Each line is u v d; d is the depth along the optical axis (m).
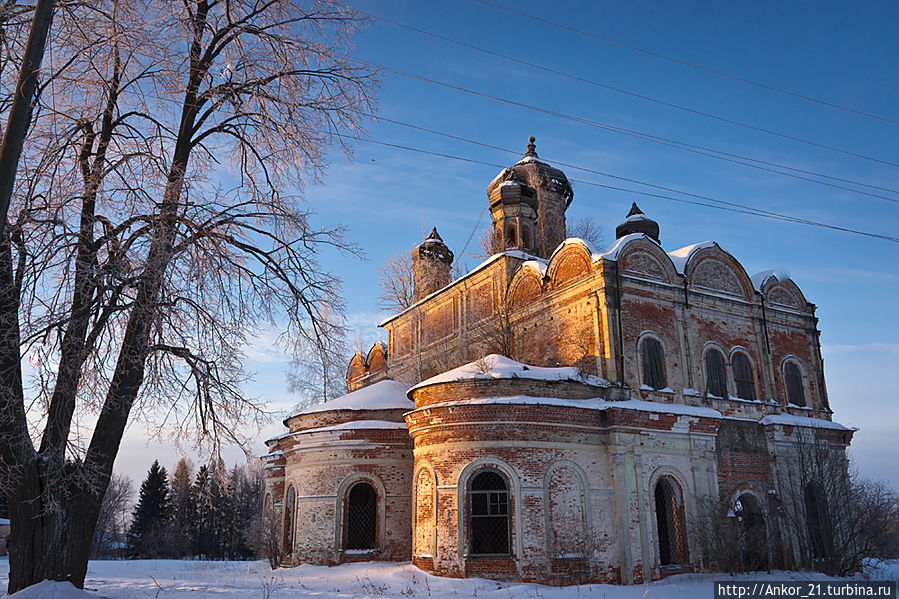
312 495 25.38
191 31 14.67
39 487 12.87
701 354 25.77
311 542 24.81
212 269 13.18
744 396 26.58
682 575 21.89
